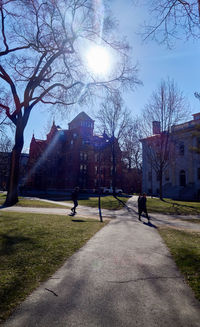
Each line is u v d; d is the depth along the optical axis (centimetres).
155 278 416
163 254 577
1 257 492
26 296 330
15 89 1830
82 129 5384
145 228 996
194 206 2088
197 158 3769
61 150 5803
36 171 5603
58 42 1678
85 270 446
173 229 998
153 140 2986
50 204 2077
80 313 289
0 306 298
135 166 5669
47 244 612
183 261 517
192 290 367
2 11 1537
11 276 397
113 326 262
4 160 5425
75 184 5144
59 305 307
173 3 584
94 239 723
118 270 452
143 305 315
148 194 4556
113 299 329
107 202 2377
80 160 5278
